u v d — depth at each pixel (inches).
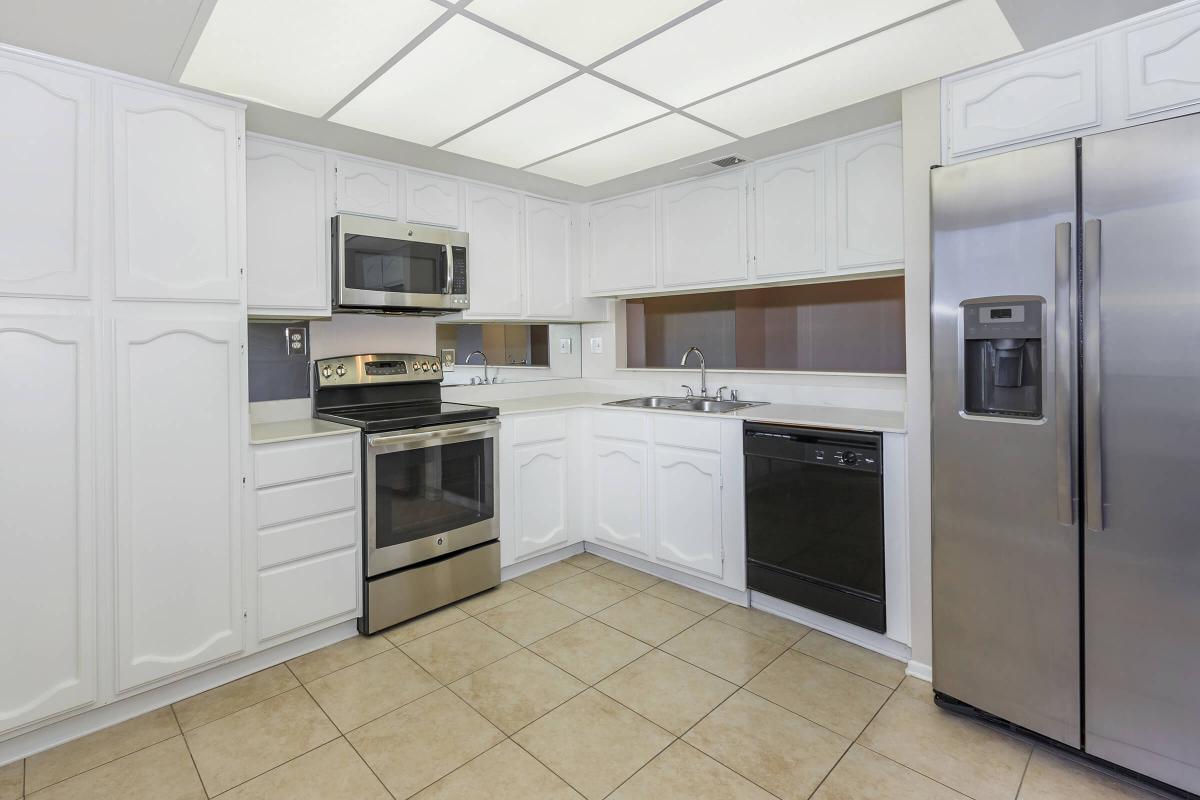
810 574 99.8
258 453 88.7
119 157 76.0
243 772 68.5
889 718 77.4
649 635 100.6
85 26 64.9
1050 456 67.5
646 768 68.6
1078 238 64.5
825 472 97.1
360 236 106.9
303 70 76.5
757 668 90.0
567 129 98.5
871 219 101.0
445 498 110.7
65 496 72.7
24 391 69.9
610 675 88.3
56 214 71.7
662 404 143.6
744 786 65.5
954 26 68.4
